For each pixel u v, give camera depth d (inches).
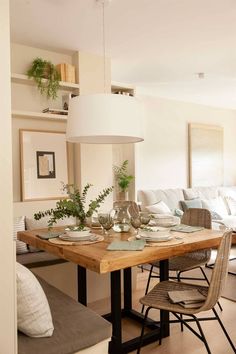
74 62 149.3
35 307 56.7
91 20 116.4
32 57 140.9
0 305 47.4
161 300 74.9
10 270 48.3
